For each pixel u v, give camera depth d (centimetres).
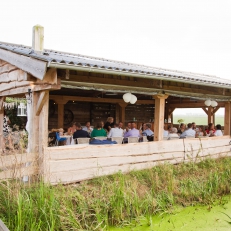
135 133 839
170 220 459
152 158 701
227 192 607
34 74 486
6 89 705
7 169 484
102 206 448
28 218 366
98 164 597
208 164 759
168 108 1570
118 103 1381
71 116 1323
